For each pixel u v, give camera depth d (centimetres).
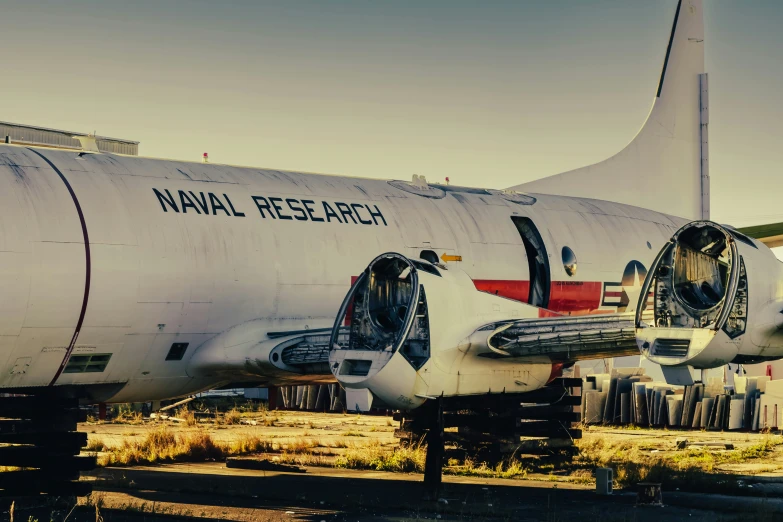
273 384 1850
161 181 1659
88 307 1475
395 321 1492
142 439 2375
